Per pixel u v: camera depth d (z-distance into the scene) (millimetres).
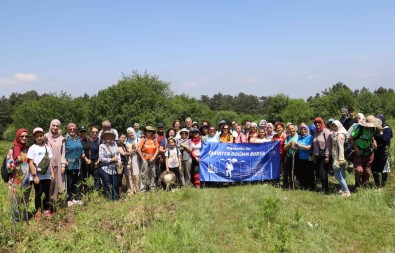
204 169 11750
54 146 8906
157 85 80812
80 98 76688
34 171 7992
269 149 12227
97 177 10352
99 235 7059
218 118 102312
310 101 92688
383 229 7656
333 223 8008
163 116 69062
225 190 10961
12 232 7051
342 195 9844
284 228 7191
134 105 66375
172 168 11227
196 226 7621
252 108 176750
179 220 7715
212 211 8680
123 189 12039
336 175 10008
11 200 7656
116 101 66688
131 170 10961
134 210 8406
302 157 10836
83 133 10484
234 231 7629
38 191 8305
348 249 6938
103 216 8125
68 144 9609
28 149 8273
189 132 12203
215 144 11898
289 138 11273
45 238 7020
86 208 8891
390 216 8305
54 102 73188
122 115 65500
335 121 10102
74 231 7344
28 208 8141
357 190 10094
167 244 6684
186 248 6715
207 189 11016
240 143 12000
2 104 118000
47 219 7973
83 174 10352
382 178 10625
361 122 9914
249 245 6957
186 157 11500
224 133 12648
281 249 6594
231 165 11938
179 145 11680
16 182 7750
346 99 74438
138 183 10688
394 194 9242
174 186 10969
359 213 8484
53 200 8578
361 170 10070
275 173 12242
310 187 11023
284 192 10422
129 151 10828
